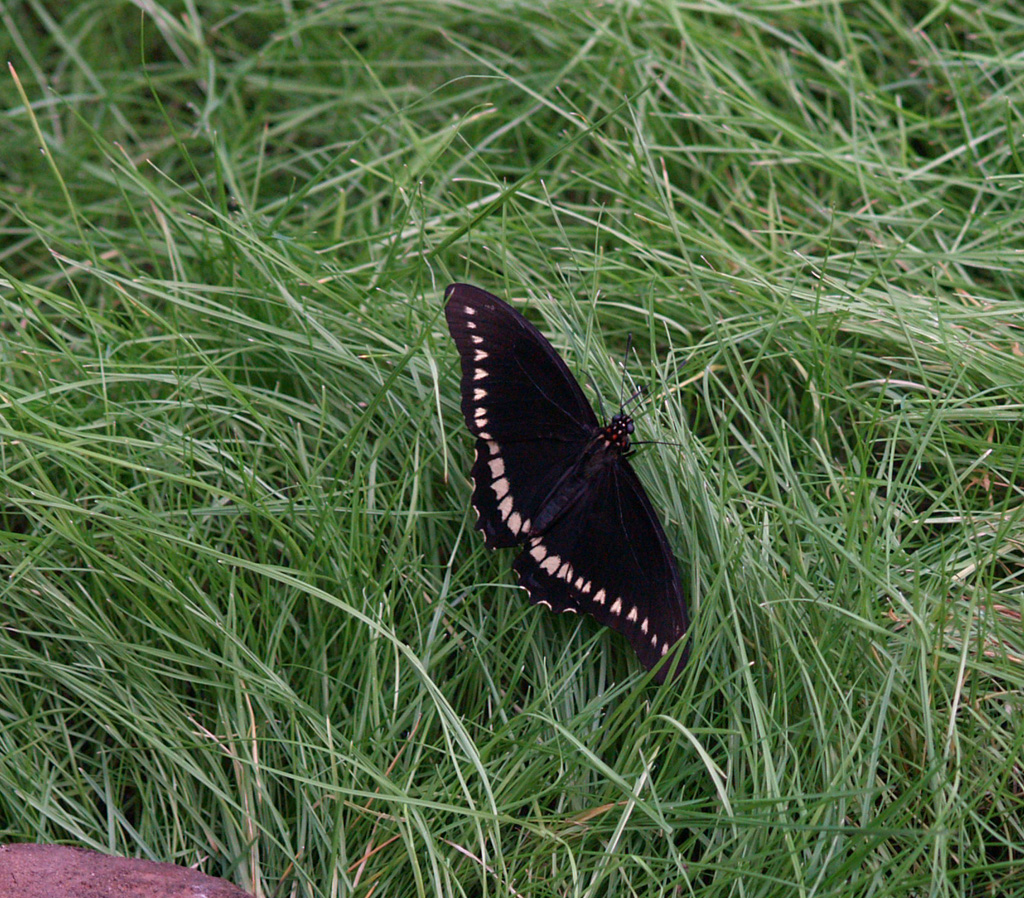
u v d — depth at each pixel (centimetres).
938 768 121
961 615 123
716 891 121
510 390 123
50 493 124
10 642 123
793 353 126
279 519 125
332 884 121
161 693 123
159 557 123
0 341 126
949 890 121
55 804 123
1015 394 125
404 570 124
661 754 123
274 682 122
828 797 121
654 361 125
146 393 126
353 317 127
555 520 123
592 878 122
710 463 124
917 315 126
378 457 125
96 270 126
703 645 122
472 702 124
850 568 124
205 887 119
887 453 125
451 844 121
